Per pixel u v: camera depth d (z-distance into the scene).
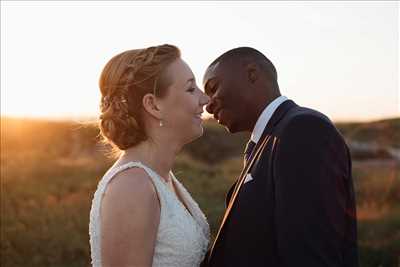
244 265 2.58
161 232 2.67
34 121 27.75
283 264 2.40
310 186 2.38
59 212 10.96
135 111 2.75
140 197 2.58
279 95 2.93
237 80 2.88
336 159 2.45
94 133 24.30
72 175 16.55
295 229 2.36
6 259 8.26
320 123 2.47
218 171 20.14
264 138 2.72
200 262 2.90
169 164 2.87
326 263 2.33
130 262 2.53
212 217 10.88
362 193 13.55
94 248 2.65
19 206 11.39
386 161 18.20
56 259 8.37
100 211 2.62
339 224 2.40
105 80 2.78
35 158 19.97
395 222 10.16
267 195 2.55
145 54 2.75
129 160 2.76
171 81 2.75
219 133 29.47
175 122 2.78
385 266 8.01
